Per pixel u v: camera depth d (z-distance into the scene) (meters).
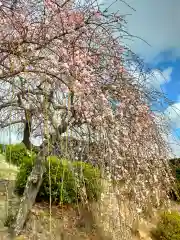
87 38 3.05
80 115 3.17
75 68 2.75
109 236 4.12
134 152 3.71
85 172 3.60
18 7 2.60
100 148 3.31
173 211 5.84
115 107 3.38
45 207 4.61
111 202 3.72
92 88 2.95
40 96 3.15
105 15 3.03
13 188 5.12
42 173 4.09
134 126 3.57
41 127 3.44
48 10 2.77
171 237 5.57
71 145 3.18
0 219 4.02
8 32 2.52
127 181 3.76
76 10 2.99
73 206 4.62
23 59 2.51
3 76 2.43
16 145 7.31
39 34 2.62
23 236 3.87
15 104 3.33
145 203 4.62
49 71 2.63
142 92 3.63
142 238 4.96
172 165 5.26
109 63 3.26
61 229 4.36
